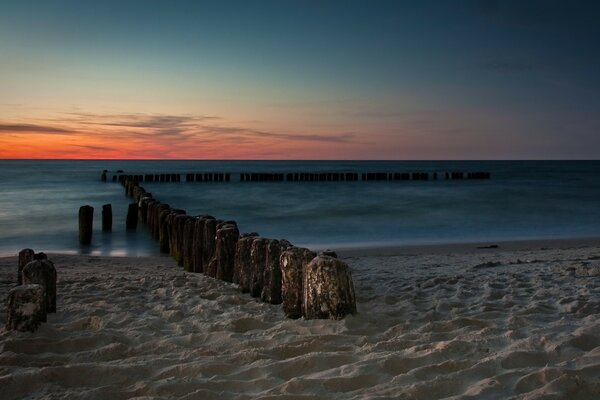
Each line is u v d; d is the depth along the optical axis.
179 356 3.70
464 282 6.85
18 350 3.80
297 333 4.20
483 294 6.00
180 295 5.99
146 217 17.73
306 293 4.61
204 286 6.55
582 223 19.30
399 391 2.89
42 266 5.10
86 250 12.90
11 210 22.33
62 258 10.59
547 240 14.58
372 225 18.67
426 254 11.51
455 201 28.31
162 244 12.24
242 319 4.60
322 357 3.46
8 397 3.03
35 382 3.17
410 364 3.34
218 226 7.72
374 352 3.65
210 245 7.93
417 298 5.85
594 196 31.50
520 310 5.02
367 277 7.57
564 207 25.11
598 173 72.69
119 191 34.19
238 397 2.90
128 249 13.02
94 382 3.25
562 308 5.16
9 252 12.65
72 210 22.33
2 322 4.69
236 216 21.50
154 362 3.54
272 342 3.92
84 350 3.90
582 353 3.41
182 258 9.65
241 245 6.32
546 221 19.92
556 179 54.00
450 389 2.95
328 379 3.05
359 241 14.81
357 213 22.53
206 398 2.89
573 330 4.03
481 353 3.53
